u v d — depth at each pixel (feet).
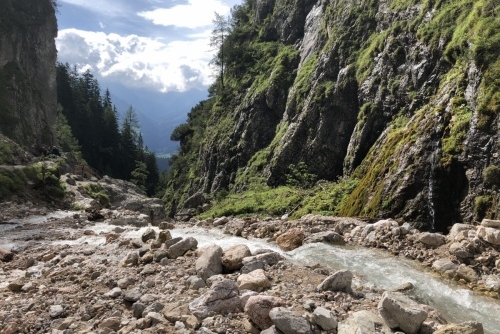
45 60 267.39
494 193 56.24
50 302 25.62
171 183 271.49
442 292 27.07
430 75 96.84
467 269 29.30
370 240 37.86
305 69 166.20
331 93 135.74
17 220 68.33
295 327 18.58
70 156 196.03
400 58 110.93
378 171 79.41
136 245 40.93
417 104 96.84
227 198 159.43
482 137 60.49
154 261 33.17
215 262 29.25
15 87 222.48
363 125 115.44
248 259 29.40
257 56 236.02
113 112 366.02
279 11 237.04
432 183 65.05
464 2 94.17
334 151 130.72
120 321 21.80
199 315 21.02
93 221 69.21
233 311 21.65
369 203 75.41
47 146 224.12
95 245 44.98
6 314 24.00
